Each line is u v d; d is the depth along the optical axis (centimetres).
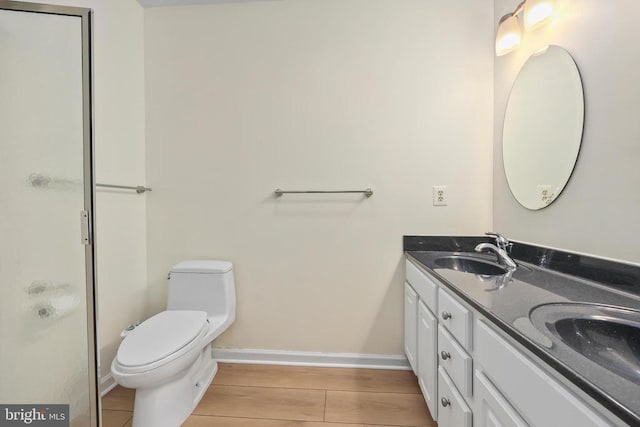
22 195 114
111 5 154
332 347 176
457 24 166
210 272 163
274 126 175
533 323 65
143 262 179
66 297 116
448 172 169
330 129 173
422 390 136
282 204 176
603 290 90
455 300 98
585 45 105
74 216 114
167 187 180
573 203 111
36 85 112
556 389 50
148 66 179
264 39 174
